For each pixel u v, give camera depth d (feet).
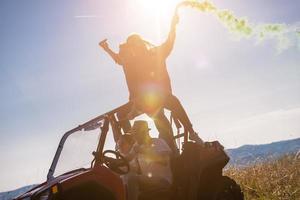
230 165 25.29
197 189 16.39
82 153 14.49
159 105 17.26
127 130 16.38
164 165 15.99
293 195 19.99
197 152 16.65
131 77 17.78
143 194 15.24
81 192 13.37
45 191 13.08
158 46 17.80
